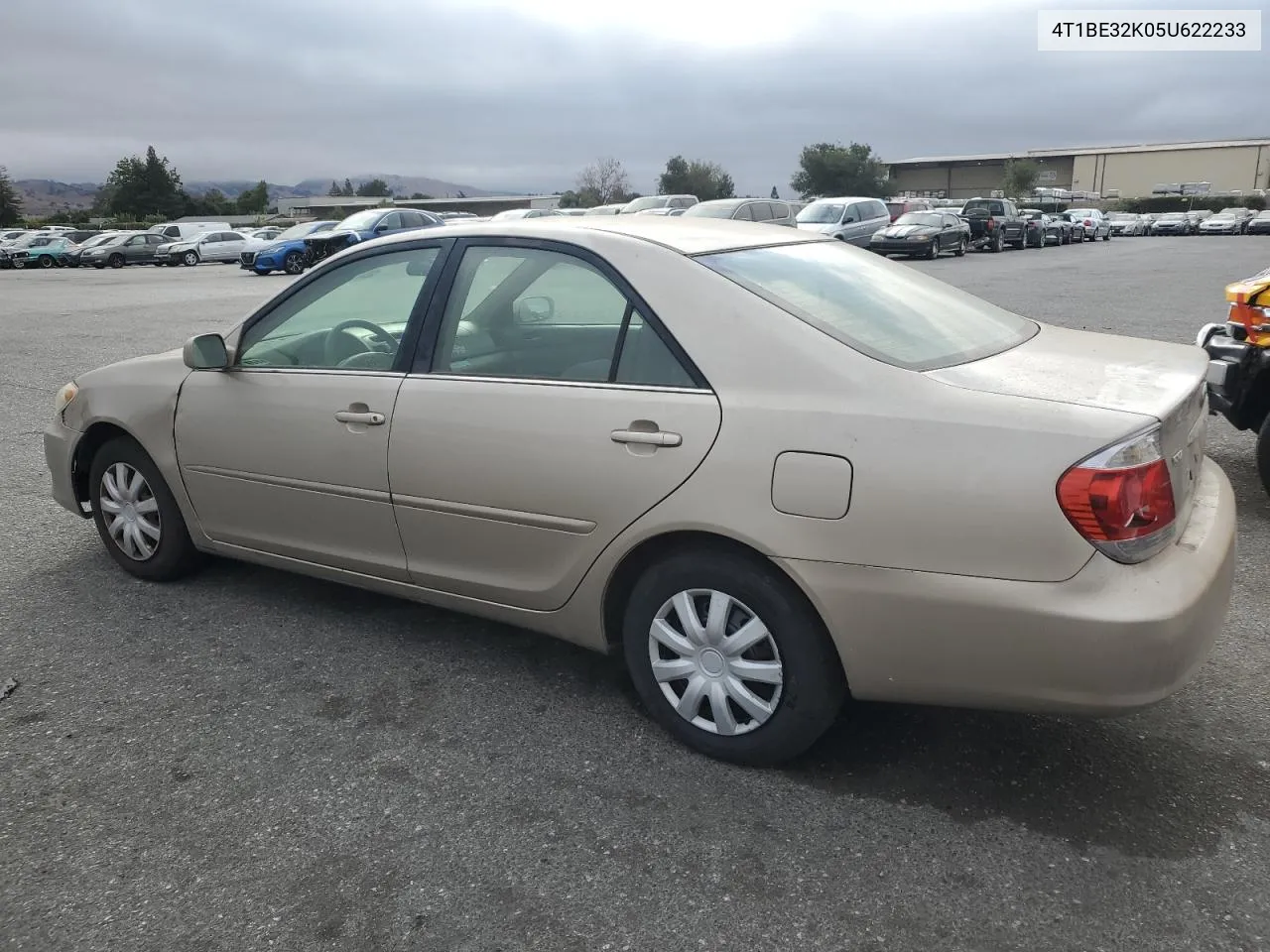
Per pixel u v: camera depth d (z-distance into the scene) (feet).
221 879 8.54
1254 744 10.26
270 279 89.56
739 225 12.30
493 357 11.06
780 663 9.47
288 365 12.85
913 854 8.71
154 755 10.42
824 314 9.78
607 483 9.93
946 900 8.14
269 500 12.89
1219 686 11.41
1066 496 8.09
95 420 14.47
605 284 10.44
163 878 8.56
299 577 15.16
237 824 9.27
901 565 8.62
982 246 111.45
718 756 10.11
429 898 8.28
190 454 13.53
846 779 9.82
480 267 11.41
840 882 8.39
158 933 7.93
